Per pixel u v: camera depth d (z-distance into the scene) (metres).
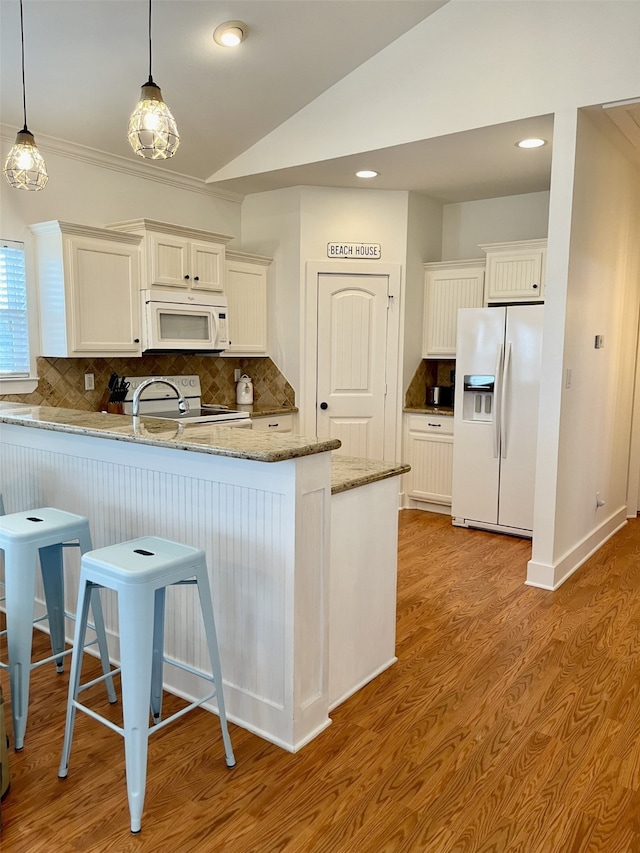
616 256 4.02
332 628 2.26
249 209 5.17
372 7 3.36
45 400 3.96
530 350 4.25
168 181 4.59
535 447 4.30
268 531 2.02
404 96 3.71
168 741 2.11
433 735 2.16
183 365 4.82
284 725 2.08
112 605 2.59
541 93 3.24
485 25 3.38
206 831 1.72
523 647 2.79
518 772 1.97
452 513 4.74
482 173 4.41
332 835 1.71
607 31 3.03
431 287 5.23
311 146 4.16
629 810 1.80
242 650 2.17
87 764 1.99
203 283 4.41
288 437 2.13
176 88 3.67
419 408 5.13
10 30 2.99
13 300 3.77
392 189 4.90
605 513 4.42
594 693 2.42
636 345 4.70
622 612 3.17
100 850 1.65
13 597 2.09
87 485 2.63
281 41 3.46
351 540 2.31
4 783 1.82
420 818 1.77
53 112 3.63
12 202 3.73
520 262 4.65
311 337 4.98
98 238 3.83
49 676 2.53
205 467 2.17
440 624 3.03
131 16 3.04
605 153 3.61
